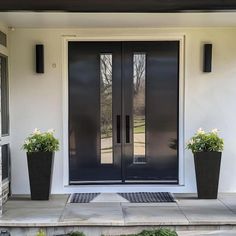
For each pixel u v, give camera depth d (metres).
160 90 6.14
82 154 6.15
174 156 6.15
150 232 4.36
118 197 5.75
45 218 4.66
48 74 6.01
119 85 6.16
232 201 5.50
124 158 6.16
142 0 4.25
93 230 4.51
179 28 5.98
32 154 5.51
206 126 6.07
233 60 6.03
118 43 6.12
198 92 6.05
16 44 5.96
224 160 6.07
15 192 6.01
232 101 6.06
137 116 6.15
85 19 5.40
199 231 4.53
